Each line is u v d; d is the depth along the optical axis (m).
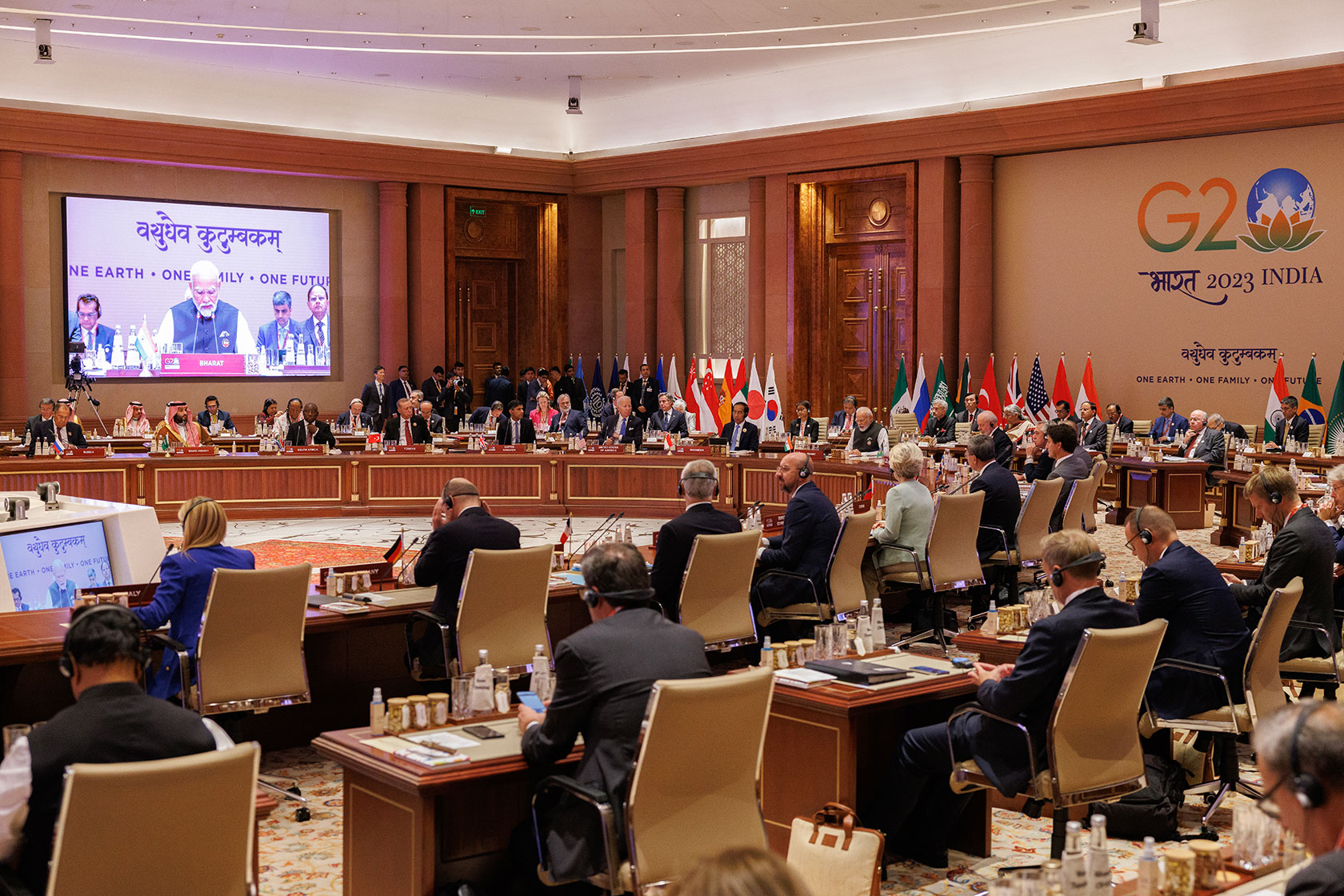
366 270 19.95
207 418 16.02
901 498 7.81
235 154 18.16
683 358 20.50
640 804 3.40
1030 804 4.46
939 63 17.22
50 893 2.73
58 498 8.27
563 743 3.63
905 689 4.43
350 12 15.04
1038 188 16.95
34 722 5.57
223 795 2.91
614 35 16.20
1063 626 4.14
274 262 19.19
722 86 19.31
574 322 21.33
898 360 18.55
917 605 8.94
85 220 17.73
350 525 13.76
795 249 18.81
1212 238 15.62
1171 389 16.05
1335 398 14.35
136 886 2.82
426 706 4.11
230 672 5.19
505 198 20.56
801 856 3.75
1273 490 5.84
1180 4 15.21
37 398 17.50
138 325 18.17
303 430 15.18
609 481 14.51
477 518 6.06
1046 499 8.53
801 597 7.16
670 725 3.38
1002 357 17.44
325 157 18.83
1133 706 4.29
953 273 17.45
